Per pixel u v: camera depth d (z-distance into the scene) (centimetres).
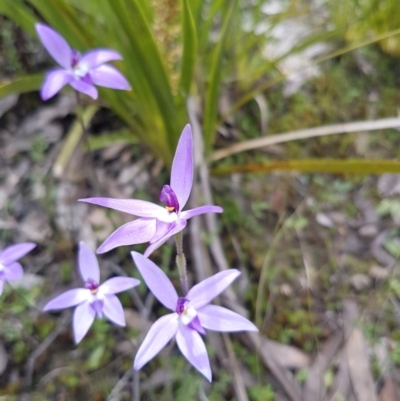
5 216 19
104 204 8
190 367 16
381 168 15
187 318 9
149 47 15
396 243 20
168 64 19
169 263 18
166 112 17
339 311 19
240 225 20
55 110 21
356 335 18
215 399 16
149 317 17
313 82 25
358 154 23
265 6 27
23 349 16
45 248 18
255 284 19
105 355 16
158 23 18
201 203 19
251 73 23
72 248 18
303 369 17
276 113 24
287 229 20
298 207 21
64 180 20
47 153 20
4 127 20
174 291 10
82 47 17
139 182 20
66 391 16
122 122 22
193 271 18
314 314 18
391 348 18
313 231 21
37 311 17
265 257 19
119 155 21
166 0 17
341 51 19
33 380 16
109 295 11
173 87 19
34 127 21
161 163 21
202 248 18
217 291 10
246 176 22
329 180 22
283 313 18
